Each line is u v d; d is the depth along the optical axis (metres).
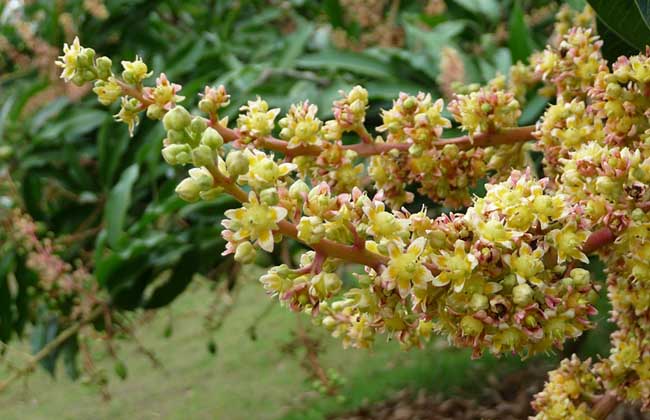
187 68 0.50
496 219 0.14
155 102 0.17
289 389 0.96
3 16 0.64
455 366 0.92
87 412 0.96
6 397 1.01
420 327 0.17
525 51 0.37
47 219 0.52
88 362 0.47
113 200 0.42
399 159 0.20
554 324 0.14
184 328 1.23
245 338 1.16
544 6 0.50
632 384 0.20
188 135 0.13
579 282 0.14
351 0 0.51
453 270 0.14
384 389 0.89
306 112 0.18
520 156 0.20
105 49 0.57
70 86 0.50
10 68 0.65
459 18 0.53
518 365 0.89
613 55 0.22
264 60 0.53
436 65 0.42
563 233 0.14
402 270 0.13
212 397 0.97
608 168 0.15
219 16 0.57
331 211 0.14
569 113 0.19
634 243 0.16
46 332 0.52
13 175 0.51
